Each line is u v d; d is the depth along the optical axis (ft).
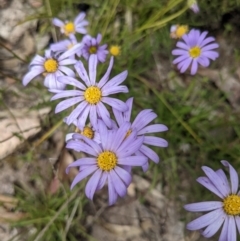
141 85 0.56
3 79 0.56
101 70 0.52
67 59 0.44
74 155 0.52
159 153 0.52
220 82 0.58
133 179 0.52
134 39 0.57
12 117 0.50
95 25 0.58
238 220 0.33
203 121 0.54
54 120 0.54
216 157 0.52
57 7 0.60
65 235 0.45
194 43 0.51
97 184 0.32
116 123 0.39
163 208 0.50
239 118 0.53
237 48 0.60
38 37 0.60
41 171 0.51
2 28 0.59
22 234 0.47
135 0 0.59
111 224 0.49
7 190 0.49
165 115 0.54
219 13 0.60
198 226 0.33
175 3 0.51
